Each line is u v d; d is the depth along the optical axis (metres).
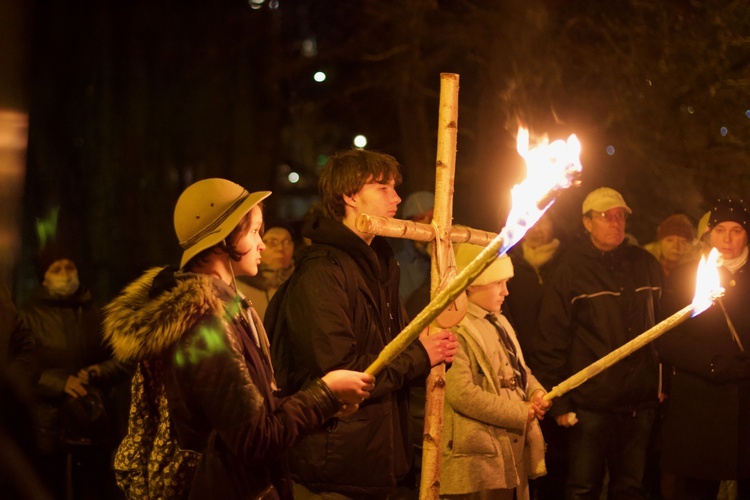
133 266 11.20
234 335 2.27
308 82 12.58
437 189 2.96
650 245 6.39
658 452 5.34
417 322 2.30
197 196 2.44
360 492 2.93
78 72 11.05
